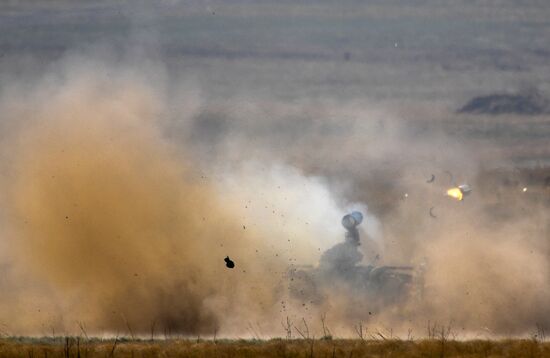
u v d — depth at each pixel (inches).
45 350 4124.0
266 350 4126.5
